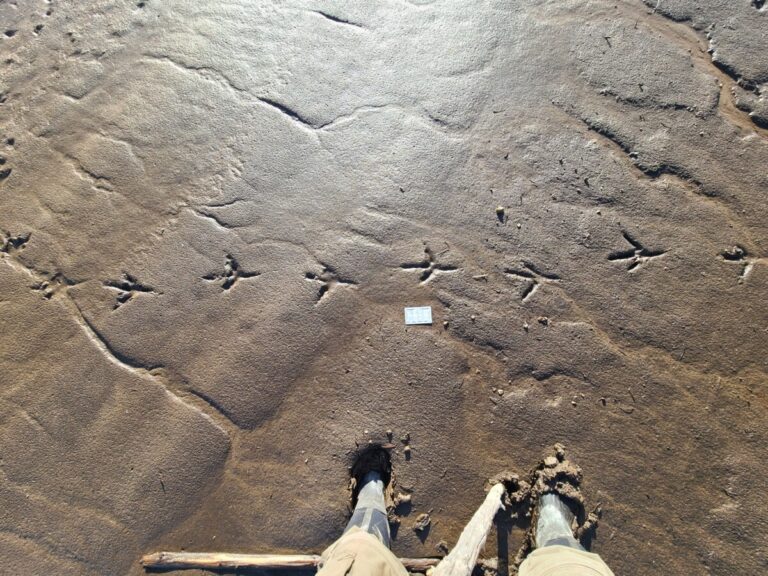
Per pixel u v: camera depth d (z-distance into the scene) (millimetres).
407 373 2480
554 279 2566
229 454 2459
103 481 2459
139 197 2885
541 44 2971
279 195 2805
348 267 2650
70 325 2688
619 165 2723
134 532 2396
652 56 2904
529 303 2539
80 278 2764
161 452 2475
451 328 2527
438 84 2930
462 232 2662
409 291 2596
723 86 2830
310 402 2482
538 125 2814
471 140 2811
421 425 2412
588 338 2479
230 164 2896
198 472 2443
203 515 2402
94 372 2604
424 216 2701
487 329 2514
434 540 2305
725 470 2295
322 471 2404
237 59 3113
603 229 2625
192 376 2561
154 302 2686
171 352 2604
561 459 2342
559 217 2652
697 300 2504
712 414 2361
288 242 2719
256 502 2396
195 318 2645
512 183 2723
